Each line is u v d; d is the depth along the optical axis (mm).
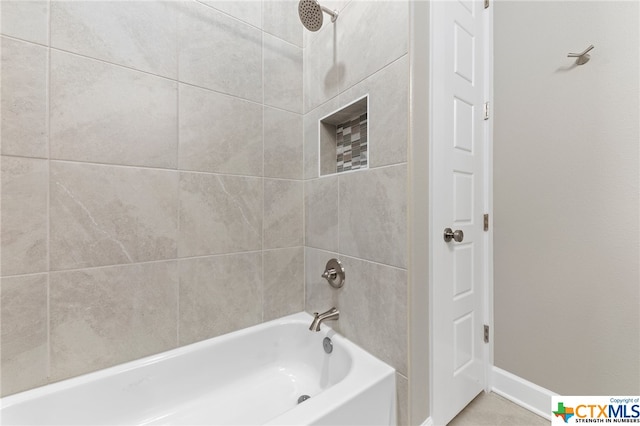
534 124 1254
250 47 1343
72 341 950
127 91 1030
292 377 1349
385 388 960
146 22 1067
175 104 1135
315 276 1447
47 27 894
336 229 1295
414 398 981
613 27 1021
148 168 1079
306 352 1364
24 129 864
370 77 1104
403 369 972
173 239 1141
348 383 914
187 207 1174
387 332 1030
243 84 1320
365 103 1186
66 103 924
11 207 852
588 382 1102
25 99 864
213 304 1250
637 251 981
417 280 993
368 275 1116
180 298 1163
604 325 1060
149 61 1074
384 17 1040
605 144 1049
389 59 1021
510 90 1343
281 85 1451
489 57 1401
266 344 1361
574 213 1134
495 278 1414
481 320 1388
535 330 1262
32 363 889
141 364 1052
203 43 1204
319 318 1228
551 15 1188
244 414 1131
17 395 861
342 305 1256
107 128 996
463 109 1257
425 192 1033
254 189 1364
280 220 1455
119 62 1015
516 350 1334
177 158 1144
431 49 1066
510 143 1346
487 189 1409
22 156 863
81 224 957
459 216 1228
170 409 1102
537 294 1254
